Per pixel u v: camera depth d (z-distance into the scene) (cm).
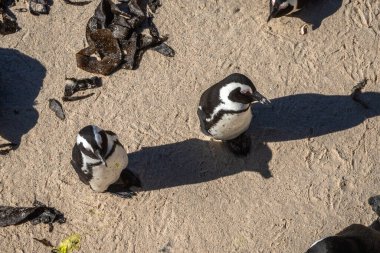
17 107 1093
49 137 1070
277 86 1092
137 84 1103
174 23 1145
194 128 1067
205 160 1043
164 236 996
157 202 1018
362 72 1098
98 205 1020
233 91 939
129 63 1111
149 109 1084
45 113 1088
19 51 1133
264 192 1019
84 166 938
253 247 984
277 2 1088
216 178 1031
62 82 1108
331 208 1003
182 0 1159
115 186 1023
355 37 1123
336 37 1124
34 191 1034
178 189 1026
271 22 1138
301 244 981
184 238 994
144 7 1153
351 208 1002
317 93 1085
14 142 1068
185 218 1006
